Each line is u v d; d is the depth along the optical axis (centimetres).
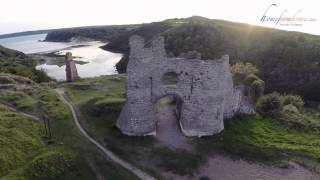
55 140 3778
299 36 10056
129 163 3388
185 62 3688
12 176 3078
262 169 3369
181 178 3198
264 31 10681
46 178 3142
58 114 4397
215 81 3684
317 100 7981
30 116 4375
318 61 8731
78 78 6806
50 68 12862
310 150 3675
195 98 3734
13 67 8581
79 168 3312
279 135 4062
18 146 3547
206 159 3475
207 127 3803
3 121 4016
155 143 3700
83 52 18025
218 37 10519
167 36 11225
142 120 3788
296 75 8688
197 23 11325
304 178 3244
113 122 4138
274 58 9462
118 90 5528
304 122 4516
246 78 5044
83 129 4044
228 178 3225
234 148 3634
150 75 3712
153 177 3191
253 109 4616
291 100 5978
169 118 4272
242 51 9988
